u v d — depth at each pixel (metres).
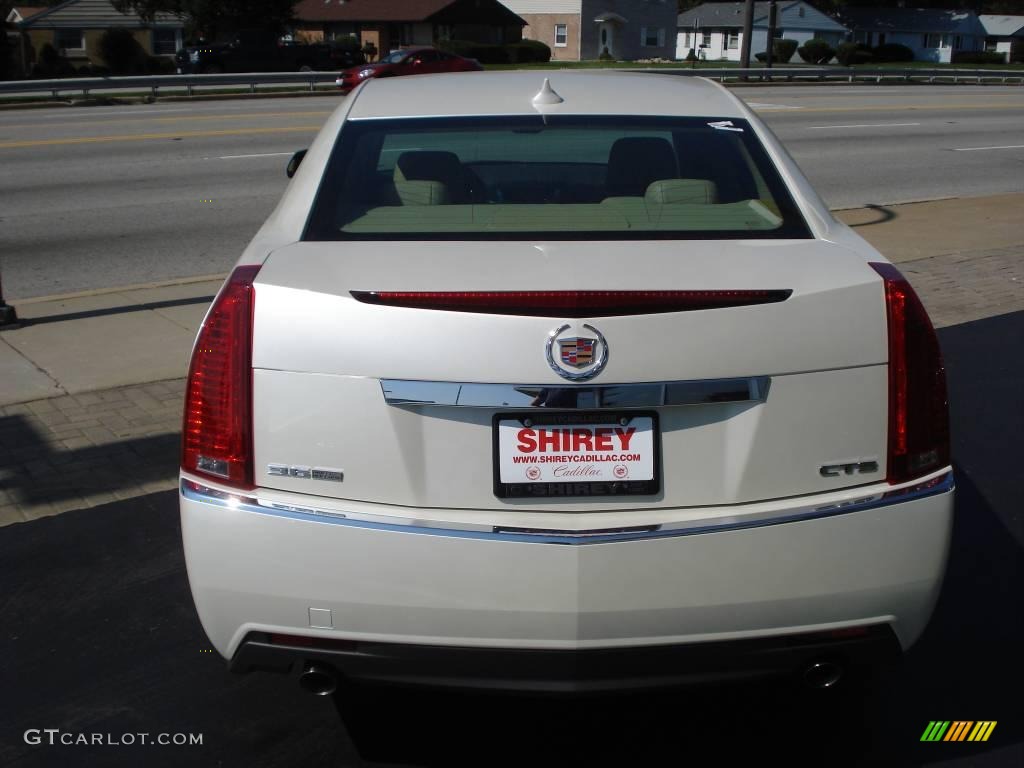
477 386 2.47
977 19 86.19
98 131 20.42
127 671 3.42
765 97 31.20
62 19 54.97
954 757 3.02
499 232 2.97
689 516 2.53
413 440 2.52
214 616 2.62
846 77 40.44
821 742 3.08
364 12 61.78
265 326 2.55
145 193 13.47
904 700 3.29
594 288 2.48
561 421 2.52
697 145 3.44
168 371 6.33
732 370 2.51
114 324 7.37
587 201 3.24
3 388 6.02
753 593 2.53
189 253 10.05
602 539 2.47
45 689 3.32
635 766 2.97
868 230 11.27
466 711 3.22
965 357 6.79
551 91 3.68
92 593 3.88
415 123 3.52
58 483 4.80
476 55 57.16
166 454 5.13
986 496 4.74
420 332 2.48
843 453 2.58
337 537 2.49
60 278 9.02
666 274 2.60
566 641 2.52
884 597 2.60
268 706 3.24
